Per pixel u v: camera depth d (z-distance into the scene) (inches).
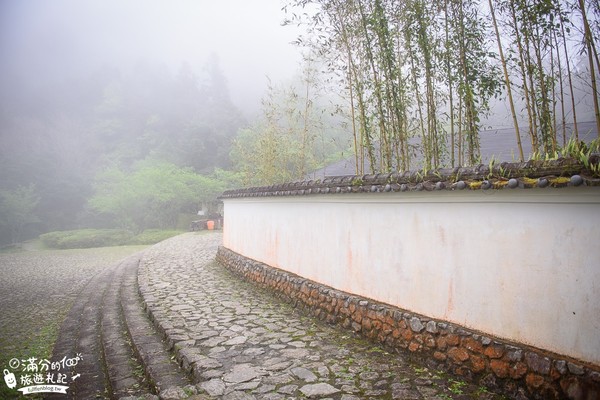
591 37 149.6
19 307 370.9
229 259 438.0
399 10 232.4
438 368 160.7
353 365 170.9
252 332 221.3
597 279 113.1
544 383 122.6
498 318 141.6
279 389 148.7
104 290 409.4
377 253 203.5
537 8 166.9
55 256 908.6
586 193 113.1
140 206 1476.4
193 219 1530.5
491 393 138.0
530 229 131.3
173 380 167.6
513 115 193.2
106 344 230.4
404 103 240.8
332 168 456.8
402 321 181.0
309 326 231.6
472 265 151.8
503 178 130.3
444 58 226.8
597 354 112.3
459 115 231.9
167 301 301.0
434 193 162.2
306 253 273.1
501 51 192.9
